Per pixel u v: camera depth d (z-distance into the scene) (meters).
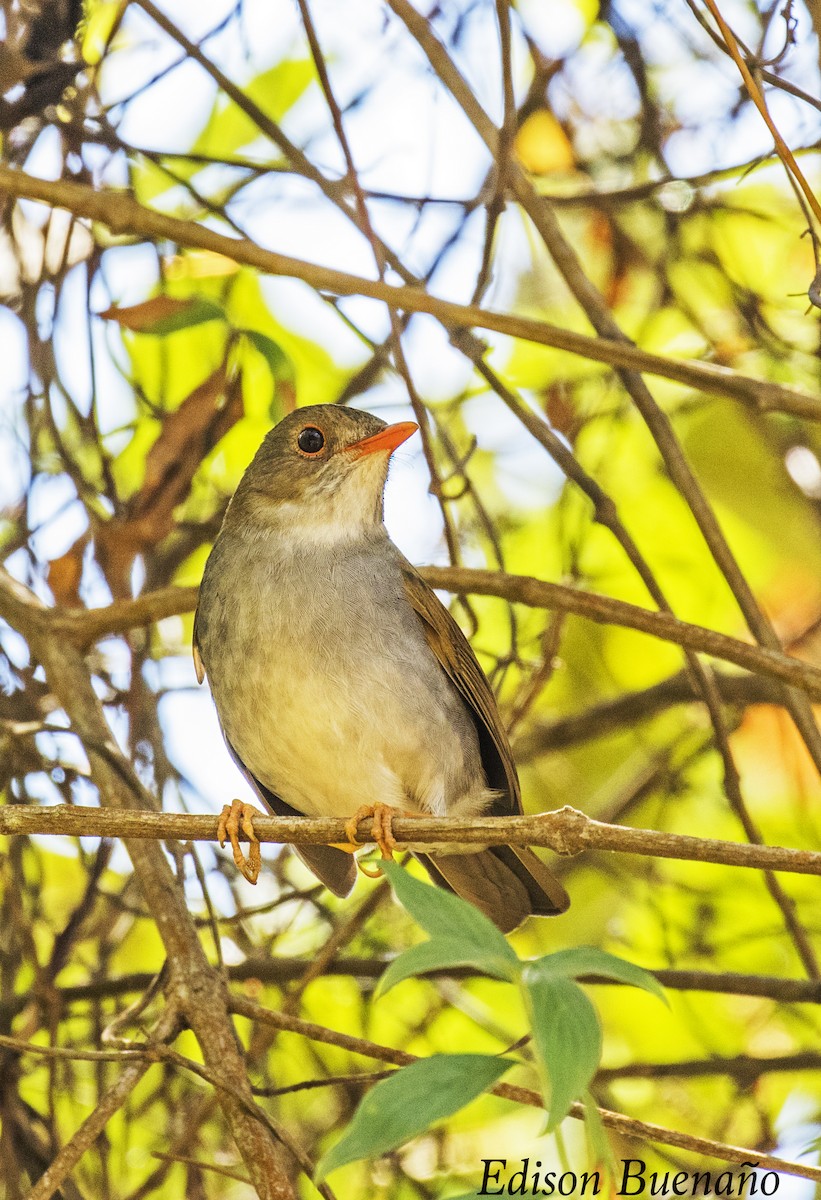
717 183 11.58
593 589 12.89
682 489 9.66
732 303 11.89
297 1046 11.38
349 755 8.87
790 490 12.55
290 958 11.21
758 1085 11.45
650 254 12.16
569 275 9.53
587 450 12.51
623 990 12.26
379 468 9.41
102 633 10.04
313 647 8.82
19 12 9.77
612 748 13.38
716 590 12.95
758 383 8.78
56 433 10.31
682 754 12.95
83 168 10.18
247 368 11.41
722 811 12.70
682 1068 10.82
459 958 4.48
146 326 8.98
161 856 8.80
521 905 9.53
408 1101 4.51
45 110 10.05
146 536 10.30
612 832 6.50
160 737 10.08
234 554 9.27
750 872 12.39
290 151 9.98
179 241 8.46
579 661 13.16
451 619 9.31
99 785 9.13
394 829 7.12
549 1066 4.33
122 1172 10.02
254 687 8.87
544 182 12.01
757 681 12.72
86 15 10.16
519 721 10.52
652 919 12.51
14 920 9.62
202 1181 9.27
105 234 10.72
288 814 10.11
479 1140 10.81
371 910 10.14
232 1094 7.34
